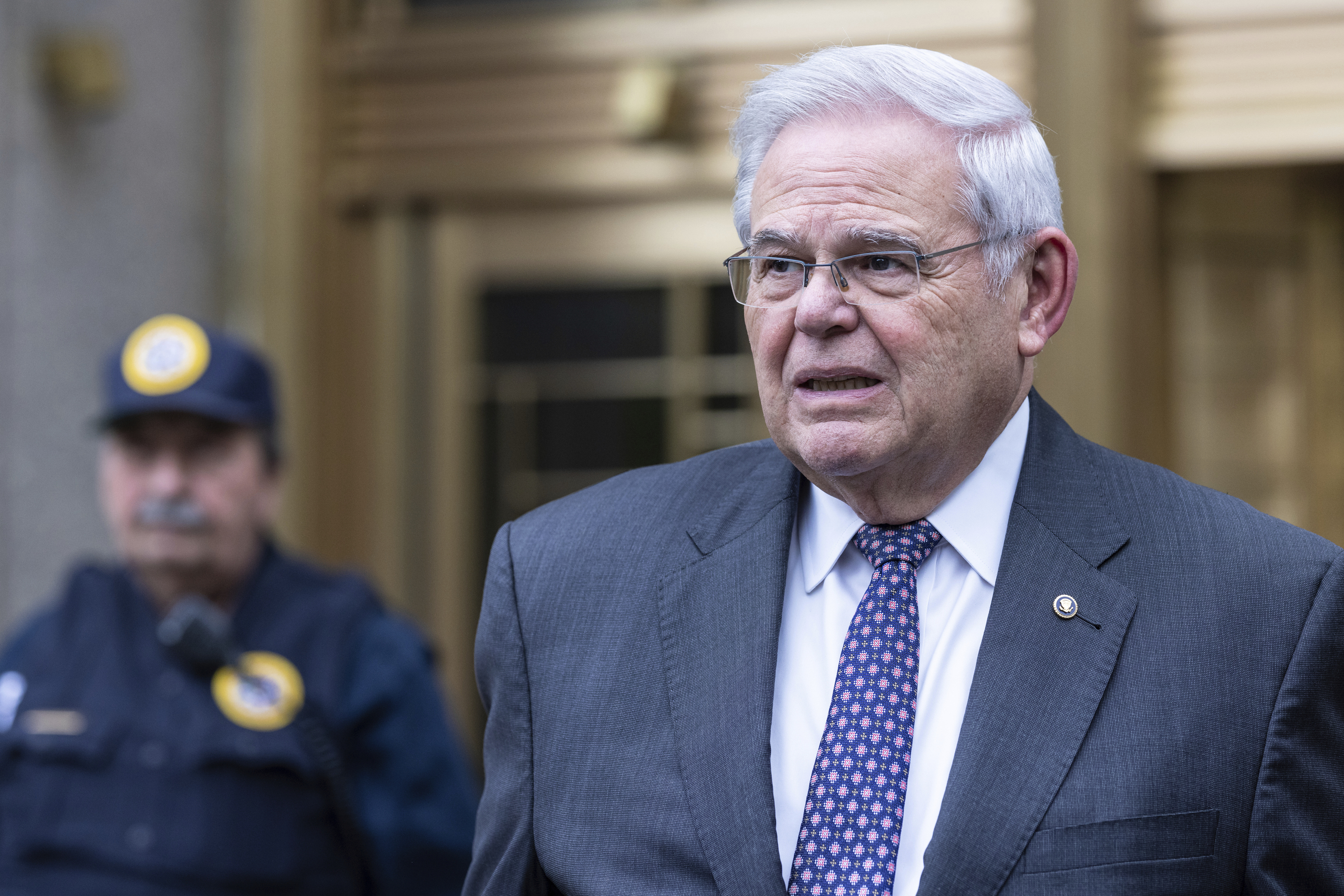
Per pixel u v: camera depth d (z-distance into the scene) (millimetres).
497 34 13773
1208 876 4391
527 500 13781
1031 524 4887
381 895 8477
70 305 13289
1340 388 12750
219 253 14234
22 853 8344
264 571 9016
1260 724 4500
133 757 8406
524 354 13852
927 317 4633
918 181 4664
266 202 14000
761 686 4805
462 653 13773
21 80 13086
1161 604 4664
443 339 14016
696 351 13406
